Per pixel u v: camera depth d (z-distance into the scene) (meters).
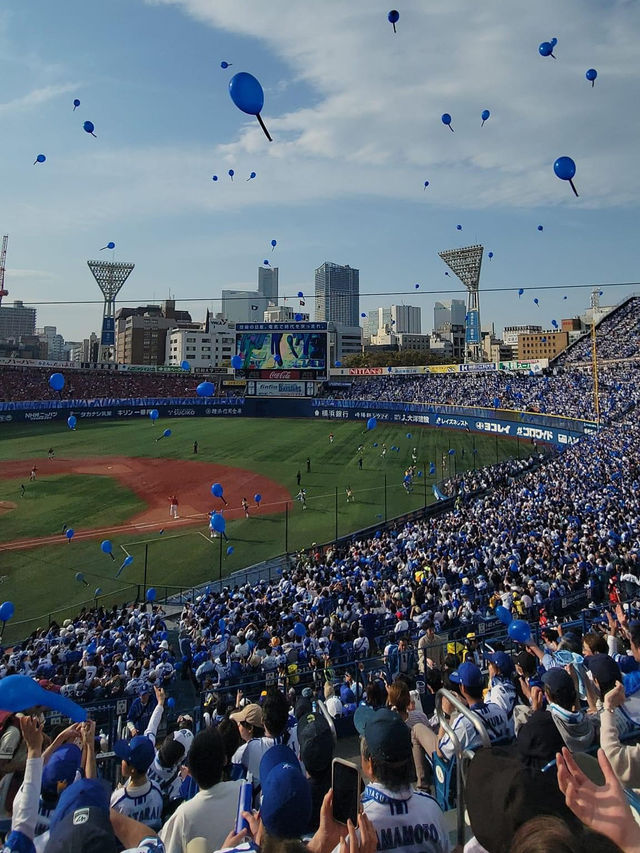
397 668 13.00
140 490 41.62
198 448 58.22
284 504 38.16
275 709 5.46
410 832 3.12
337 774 3.29
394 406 77.25
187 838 3.74
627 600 15.81
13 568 26.47
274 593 20.64
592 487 31.88
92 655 15.28
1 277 140.88
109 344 120.75
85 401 77.38
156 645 16.33
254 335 82.00
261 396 82.62
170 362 169.25
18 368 87.25
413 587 18.72
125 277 120.75
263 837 2.73
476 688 5.47
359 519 34.66
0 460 51.28
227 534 31.88
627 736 4.76
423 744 4.87
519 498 31.58
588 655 6.93
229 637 15.43
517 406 65.75
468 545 23.58
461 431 69.12
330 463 50.78
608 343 74.31
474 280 98.94
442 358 133.00
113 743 10.24
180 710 12.41
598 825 2.12
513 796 2.15
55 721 11.38
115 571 26.31
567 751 2.41
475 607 17.09
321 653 14.27
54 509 36.28
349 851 2.57
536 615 16.02
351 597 18.22
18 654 16.16
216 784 3.94
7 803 3.91
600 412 56.19
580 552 20.53
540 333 149.88
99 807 2.89
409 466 49.06
